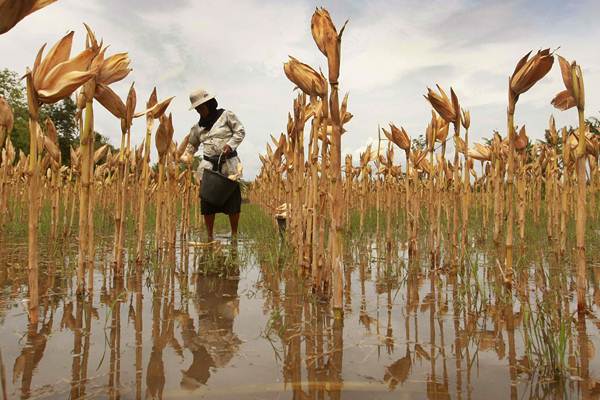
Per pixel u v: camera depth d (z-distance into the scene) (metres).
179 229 8.94
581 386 1.59
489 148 5.29
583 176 2.52
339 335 2.19
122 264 3.78
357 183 9.93
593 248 4.93
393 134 4.79
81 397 1.49
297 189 4.10
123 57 3.20
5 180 6.14
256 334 2.20
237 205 6.39
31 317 2.31
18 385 1.57
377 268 4.16
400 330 2.26
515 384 1.61
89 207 2.95
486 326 2.32
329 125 3.84
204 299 2.94
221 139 6.13
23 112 30.03
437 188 4.62
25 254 4.63
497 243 4.54
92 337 2.12
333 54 2.49
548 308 2.38
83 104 3.15
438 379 1.66
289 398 1.50
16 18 1.60
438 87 3.90
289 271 4.04
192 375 1.68
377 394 1.53
